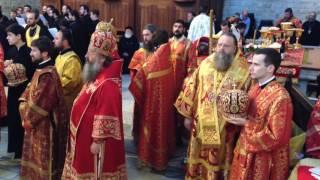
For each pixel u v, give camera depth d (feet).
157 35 11.44
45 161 9.41
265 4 27.86
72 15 23.66
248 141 7.16
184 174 11.27
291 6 27.22
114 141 7.78
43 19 22.91
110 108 7.34
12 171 11.12
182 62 12.39
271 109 6.93
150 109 11.01
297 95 8.96
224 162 8.95
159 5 28.40
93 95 7.48
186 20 27.48
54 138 9.48
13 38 11.57
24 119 9.30
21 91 11.10
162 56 10.98
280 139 6.79
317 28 23.18
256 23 27.99
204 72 9.08
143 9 28.96
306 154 8.34
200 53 11.29
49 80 9.20
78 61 10.53
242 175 7.29
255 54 7.21
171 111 11.42
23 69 10.91
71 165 8.00
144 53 11.69
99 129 7.29
